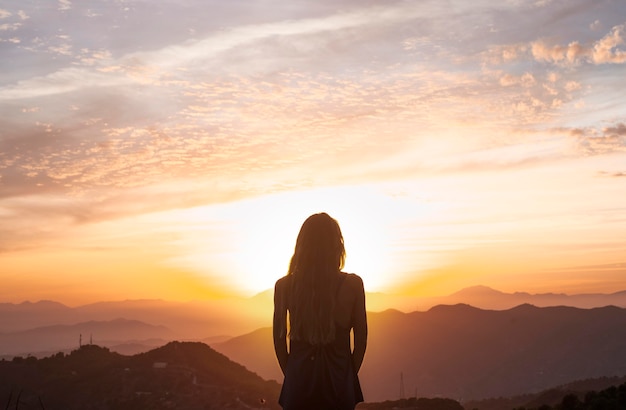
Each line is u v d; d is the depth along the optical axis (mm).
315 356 5723
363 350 5797
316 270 5730
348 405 5707
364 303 5828
